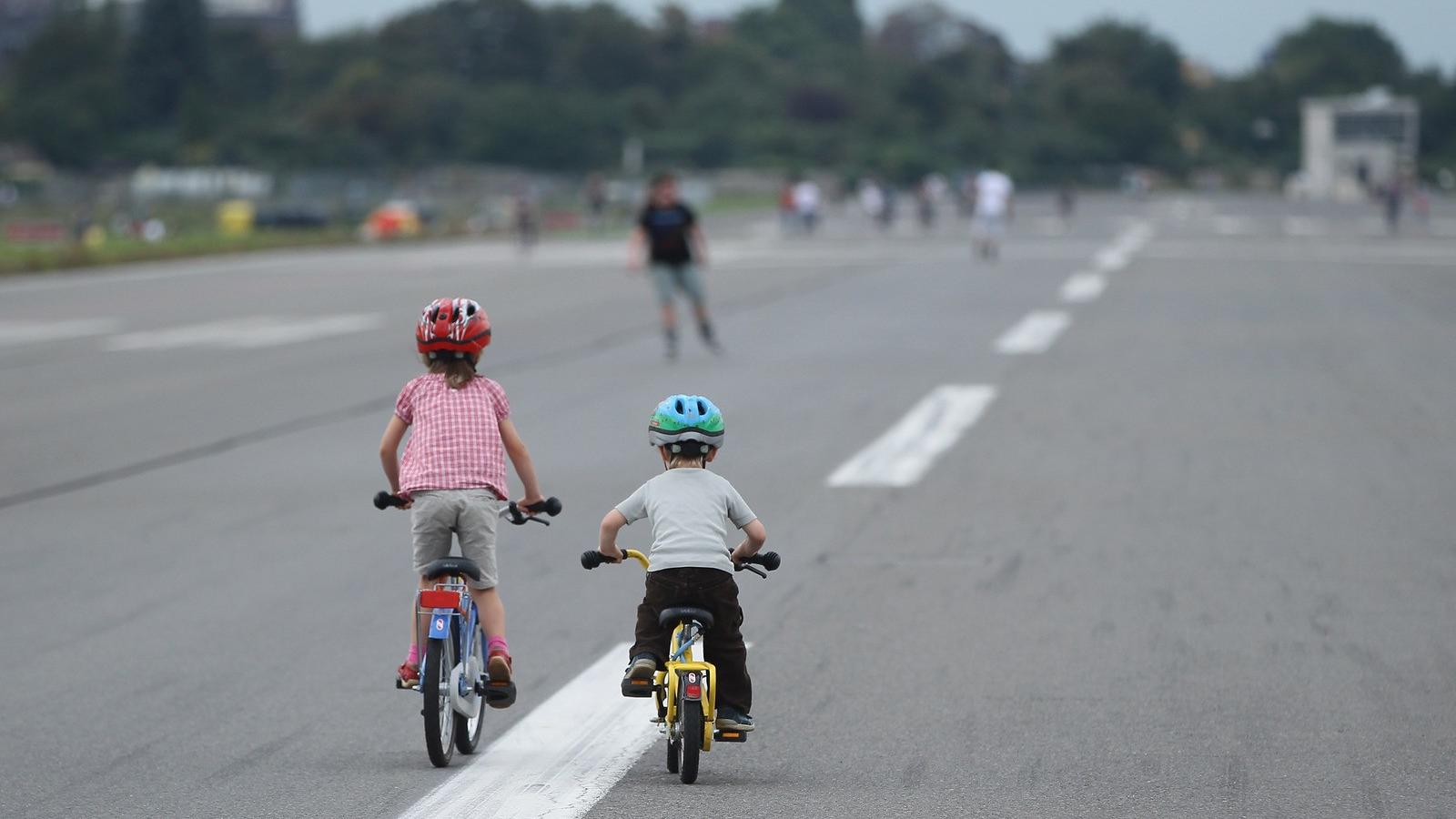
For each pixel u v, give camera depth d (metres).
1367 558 36.94
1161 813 21.36
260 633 32.19
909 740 24.73
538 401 65.19
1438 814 21.22
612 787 22.69
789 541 39.53
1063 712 26.06
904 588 34.81
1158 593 33.97
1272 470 48.44
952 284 128.50
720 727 22.64
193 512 44.94
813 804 21.83
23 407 67.06
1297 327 91.38
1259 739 24.50
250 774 23.70
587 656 29.91
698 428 22.92
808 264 158.00
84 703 27.69
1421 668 28.27
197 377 76.19
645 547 39.56
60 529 43.06
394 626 32.62
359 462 52.53
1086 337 87.50
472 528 23.73
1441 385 66.88
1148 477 47.47
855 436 55.66
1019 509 43.12
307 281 144.75
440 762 23.53
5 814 22.20
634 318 102.19
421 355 24.67
